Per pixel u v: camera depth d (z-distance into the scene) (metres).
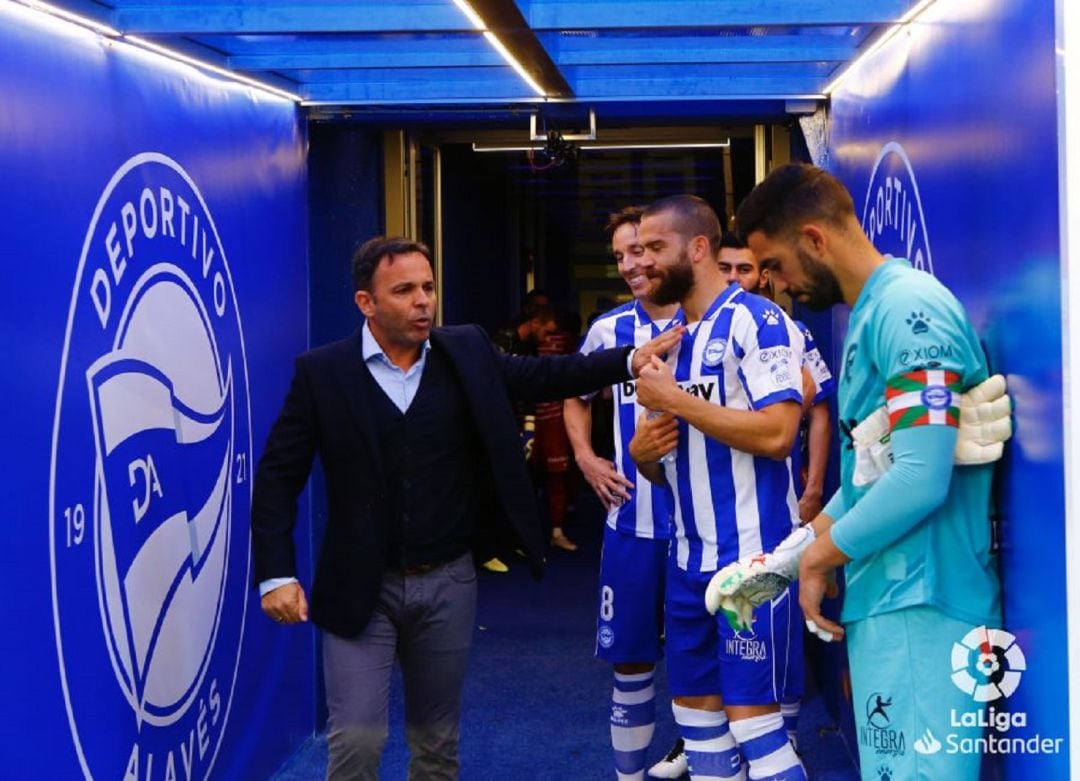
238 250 3.93
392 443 3.18
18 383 2.61
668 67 4.32
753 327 3.18
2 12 2.60
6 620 2.55
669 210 3.26
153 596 3.28
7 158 2.59
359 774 3.23
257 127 4.12
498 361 3.37
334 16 3.15
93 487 2.95
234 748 3.92
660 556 3.91
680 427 3.23
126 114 3.16
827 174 2.43
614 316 4.15
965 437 2.32
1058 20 2.06
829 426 4.23
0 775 2.52
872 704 2.35
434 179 6.86
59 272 2.79
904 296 2.26
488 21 3.10
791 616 3.27
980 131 2.55
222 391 3.77
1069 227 2.05
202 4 3.05
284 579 3.18
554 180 10.83
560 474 8.61
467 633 3.31
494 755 4.65
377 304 3.12
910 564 2.33
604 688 5.46
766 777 3.21
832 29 3.47
